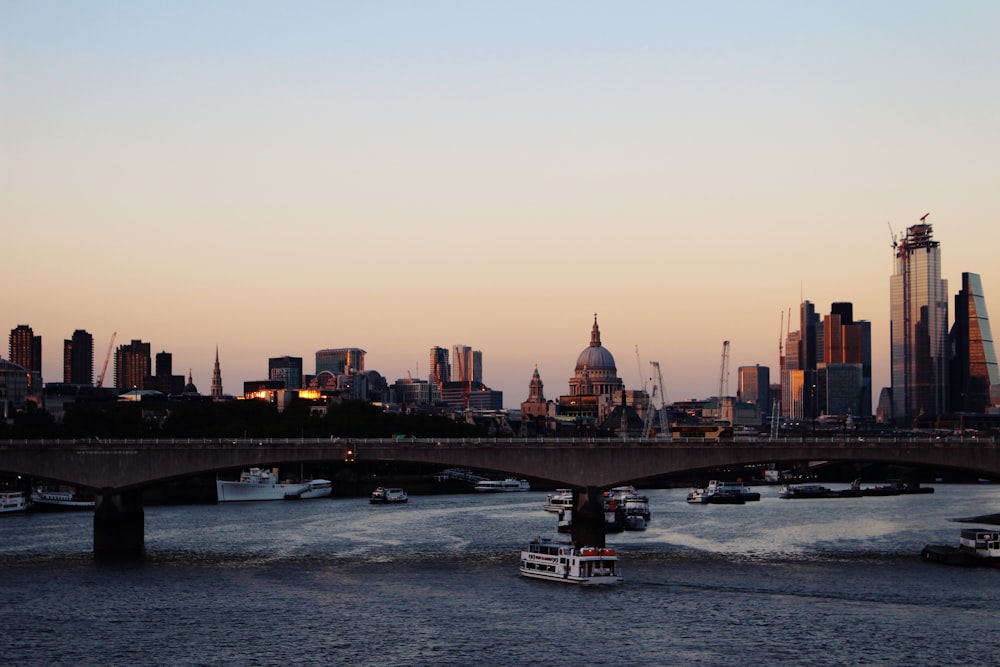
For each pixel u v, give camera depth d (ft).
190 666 423.23
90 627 479.41
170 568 625.41
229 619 494.18
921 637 461.37
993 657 433.48
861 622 487.20
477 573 609.01
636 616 499.10
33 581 581.12
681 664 425.28
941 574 602.85
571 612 506.48
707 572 610.24
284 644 452.35
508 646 449.48
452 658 433.07
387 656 435.12
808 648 445.78
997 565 634.84
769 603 524.52
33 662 427.74
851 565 636.89
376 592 552.41
